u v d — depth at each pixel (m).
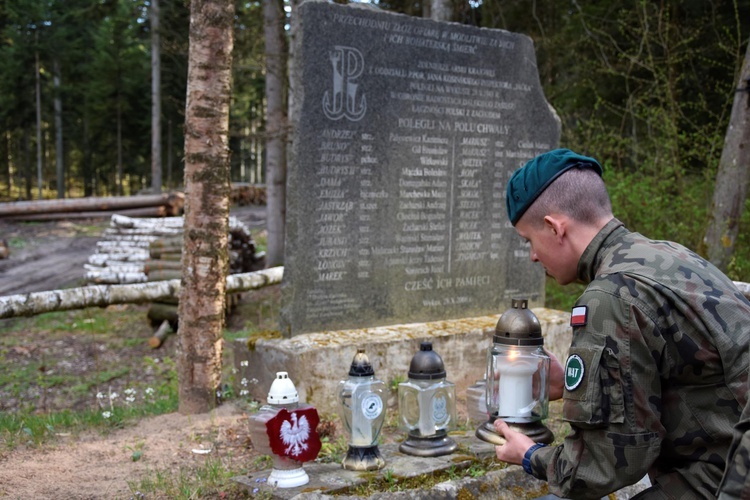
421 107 5.77
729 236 7.52
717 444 1.97
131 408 5.55
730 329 1.90
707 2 10.12
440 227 5.97
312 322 5.35
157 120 25.22
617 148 9.68
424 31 5.74
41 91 36.22
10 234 17.06
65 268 13.98
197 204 5.11
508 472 3.57
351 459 3.54
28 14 32.91
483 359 5.77
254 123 37.94
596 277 2.08
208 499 3.44
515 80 6.35
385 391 3.58
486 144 6.21
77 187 49.31
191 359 5.17
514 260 6.52
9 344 9.20
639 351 1.93
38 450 4.31
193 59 5.04
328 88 5.26
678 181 8.90
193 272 5.14
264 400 5.25
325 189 5.31
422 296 5.92
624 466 1.95
